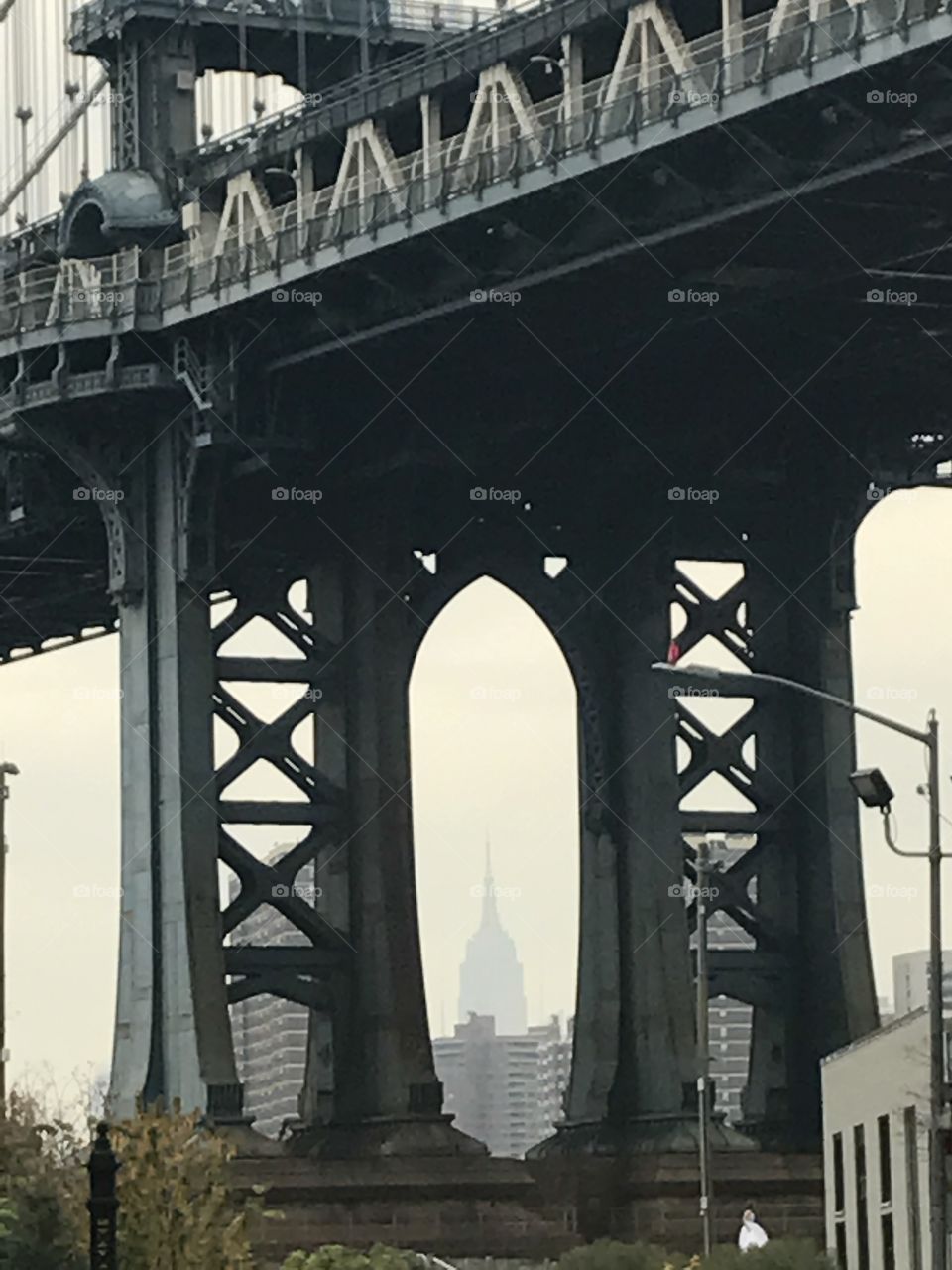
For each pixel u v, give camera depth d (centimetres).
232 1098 11625
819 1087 12444
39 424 12100
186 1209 8138
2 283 12362
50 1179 8056
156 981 11862
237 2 12169
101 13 12225
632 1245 9844
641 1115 12125
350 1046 12194
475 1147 11956
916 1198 8075
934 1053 6681
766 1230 11719
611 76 10206
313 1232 11519
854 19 9244
